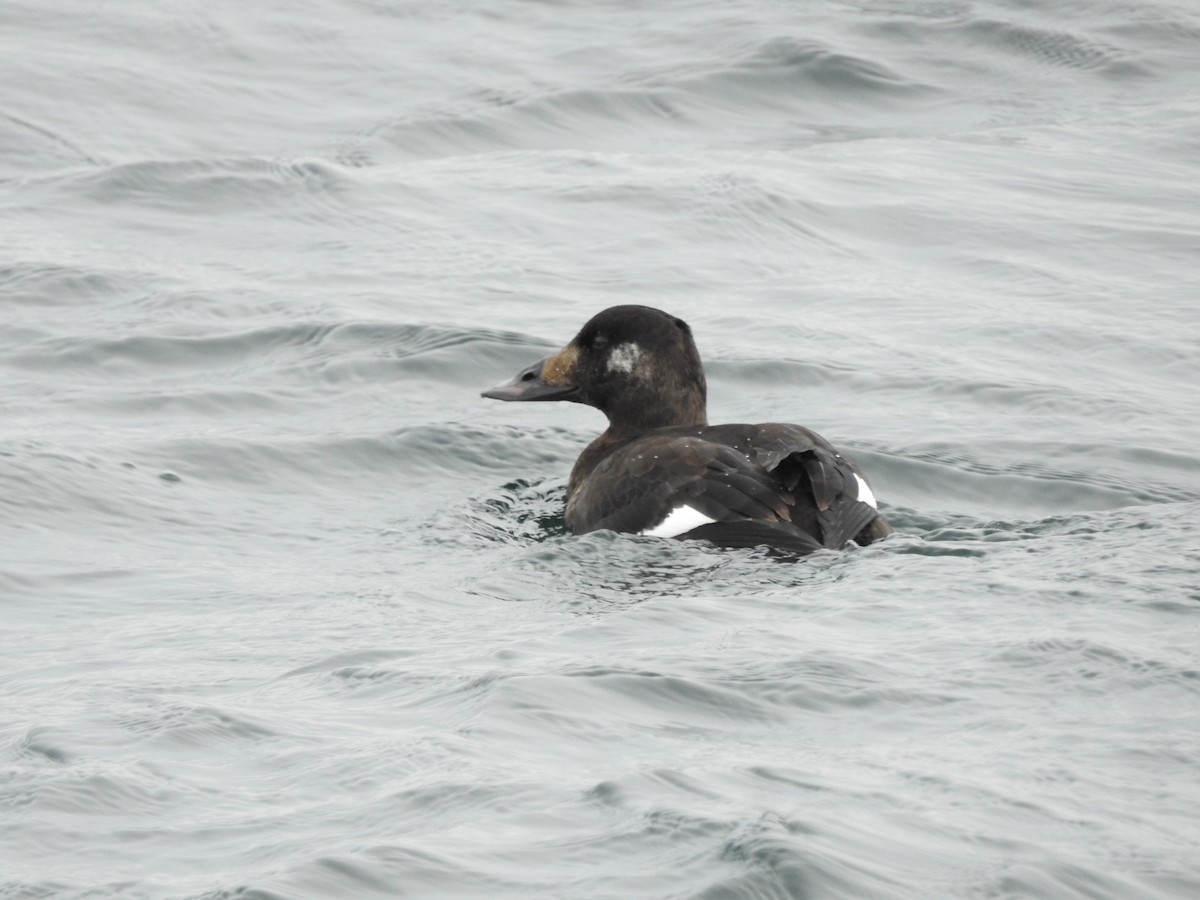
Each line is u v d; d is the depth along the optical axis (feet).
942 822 21.38
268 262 59.00
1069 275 59.06
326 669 28.17
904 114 77.46
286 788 22.75
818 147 72.90
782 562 32.91
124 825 21.72
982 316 55.11
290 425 45.98
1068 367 50.85
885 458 43.57
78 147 72.79
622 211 64.54
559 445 45.98
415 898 19.62
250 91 79.77
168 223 63.00
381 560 36.81
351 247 60.70
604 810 21.56
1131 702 25.40
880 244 62.08
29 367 49.52
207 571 35.91
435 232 62.28
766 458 35.99
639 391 41.45
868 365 50.65
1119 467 43.42
